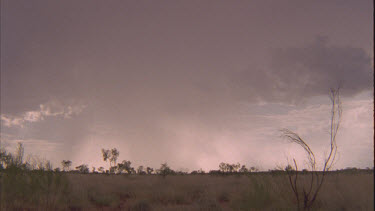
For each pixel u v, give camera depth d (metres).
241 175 29.53
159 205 12.41
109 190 18.17
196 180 25.33
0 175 11.68
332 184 13.35
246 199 11.84
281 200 10.79
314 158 9.90
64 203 11.79
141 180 26.14
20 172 12.05
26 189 11.77
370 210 8.83
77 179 22.19
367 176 14.16
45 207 10.43
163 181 24.30
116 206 13.38
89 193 15.48
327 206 10.16
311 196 11.26
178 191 16.84
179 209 11.29
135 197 16.00
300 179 13.77
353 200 10.12
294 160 10.20
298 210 9.61
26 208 10.36
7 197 10.96
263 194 10.98
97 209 12.20
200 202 12.73
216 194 16.12
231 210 11.28
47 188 12.41
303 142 9.92
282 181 12.35
